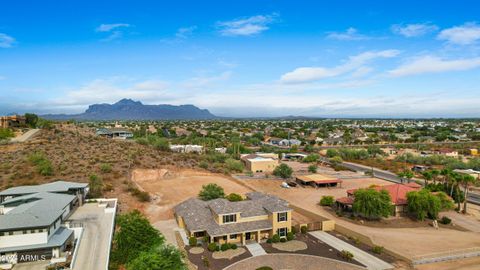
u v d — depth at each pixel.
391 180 97.38
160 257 34.06
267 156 121.31
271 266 40.03
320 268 39.81
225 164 108.62
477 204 71.88
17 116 130.38
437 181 93.88
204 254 42.88
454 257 43.44
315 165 115.56
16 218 38.09
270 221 48.31
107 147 98.00
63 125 144.75
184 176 86.19
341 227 51.88
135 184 73.12
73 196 52.00
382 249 44.66
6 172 68.94
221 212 46.38
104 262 36.59
